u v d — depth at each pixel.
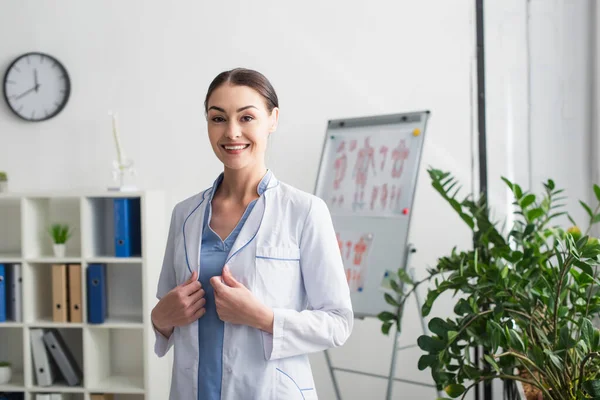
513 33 2.67
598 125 2.62
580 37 2.66
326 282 1.39
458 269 1.96
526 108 2.71
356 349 3.20
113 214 3.28
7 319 3.14
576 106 2.69
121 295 3.35
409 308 3.14
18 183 3.36
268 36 3.22
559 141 2.72
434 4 3.09
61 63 3.31
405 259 2.65
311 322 1.34
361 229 2.80
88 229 3.05
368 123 2.94
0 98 3.36
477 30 2.14
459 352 1.67
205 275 1.40
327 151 3.02
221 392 1.35
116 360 3.34
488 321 1.57
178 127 3.28
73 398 3.27
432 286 3.10
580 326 1.46
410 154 2.76
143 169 3.31
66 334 3.35
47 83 3.31
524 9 2.66
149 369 2.99
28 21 3.32
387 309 2.65
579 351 1.42
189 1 3.25
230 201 1.46
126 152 3.31
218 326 1.37
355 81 3.17
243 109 1.35
